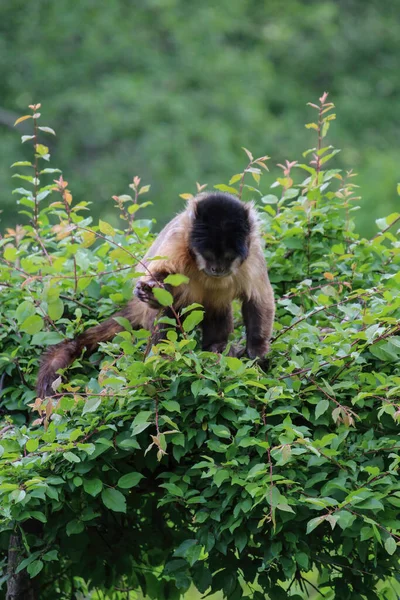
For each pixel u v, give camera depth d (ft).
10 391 36.70
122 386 30.83
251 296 37.83
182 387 31.73
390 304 32.81
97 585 37.93
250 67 111.04
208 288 38.65
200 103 104.47
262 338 37.52
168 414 31.73
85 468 31.19
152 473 35.47
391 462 31.81
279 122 109.40
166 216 94.58
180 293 38.81
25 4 110.63
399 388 30.04
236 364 30.86
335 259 39.09
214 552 33.47
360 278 37.91
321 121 41.45
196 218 38.11
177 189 95.66
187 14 112.88
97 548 36.91
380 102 118.01
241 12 117.91
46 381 35.42
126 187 96.58
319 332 33.94
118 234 40.75
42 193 39.04
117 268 37.91
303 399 32.01
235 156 102.27
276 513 30.68
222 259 36.96
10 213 96.84
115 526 37.32
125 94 100.83
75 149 100.37
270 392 30.81
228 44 118.52
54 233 39.60
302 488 29.96
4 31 110.63
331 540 33.91
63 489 32.14
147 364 31.04
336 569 34.14
